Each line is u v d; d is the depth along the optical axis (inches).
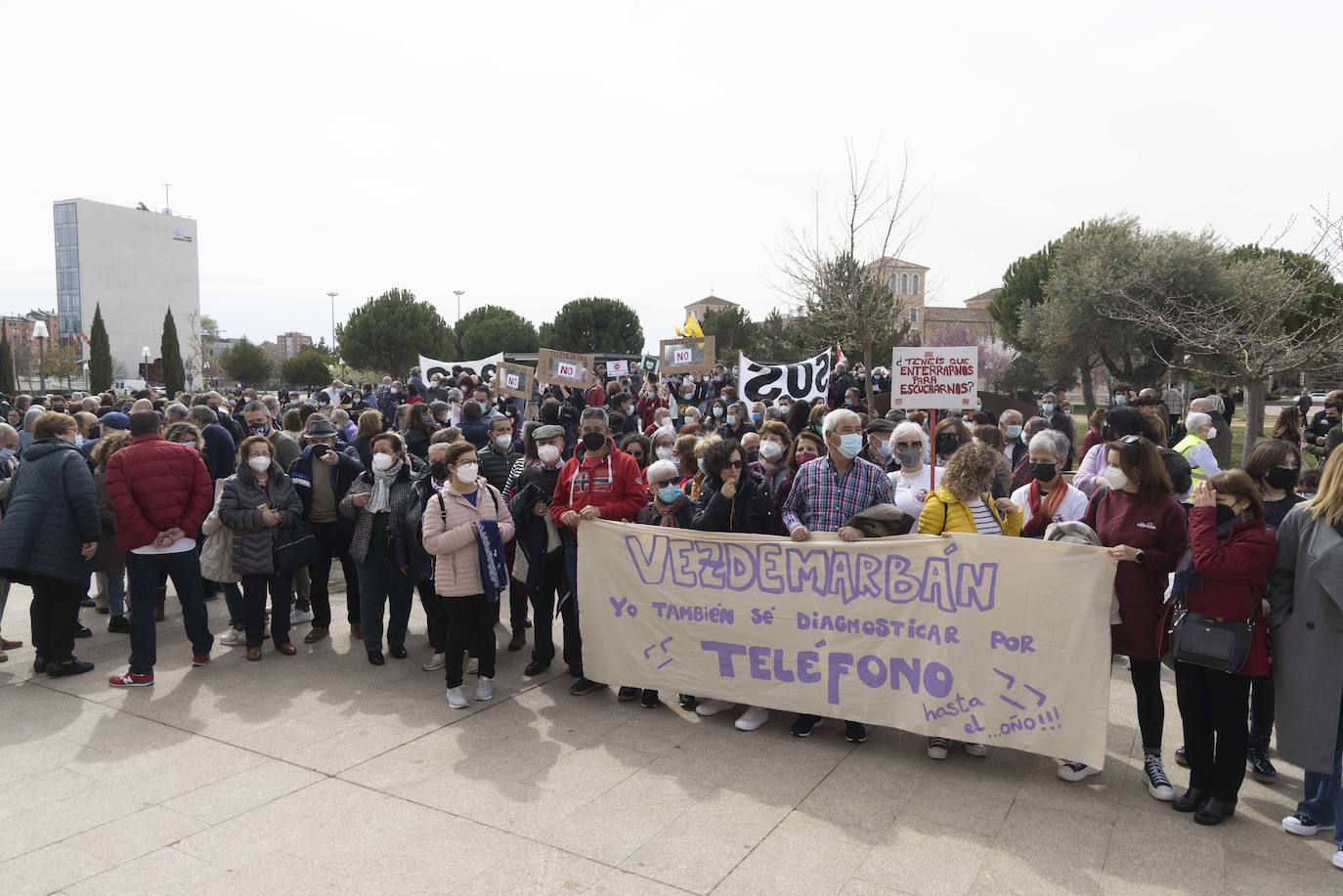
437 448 238.8
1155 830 160.9
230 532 265.4
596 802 171.8
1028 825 162.2
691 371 700.0
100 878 146.4
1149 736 175.6
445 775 184.1
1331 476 151.1
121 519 233.0
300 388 2886.3
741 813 166.9
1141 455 173.5
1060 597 176.1
